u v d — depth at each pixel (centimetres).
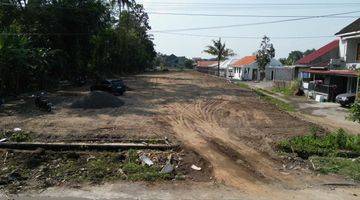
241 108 2852
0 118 2123
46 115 2256
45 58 3709
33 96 3098
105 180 1249
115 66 6712
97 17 4891
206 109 2728
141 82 5141
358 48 3678
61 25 4397
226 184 1245
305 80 4238
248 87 5047
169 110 2609
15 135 1712
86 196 1124
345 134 1845
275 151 1619
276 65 7431
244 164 1442
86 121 2091
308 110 2941
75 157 1432
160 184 1229
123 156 1460
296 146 1652
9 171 1299
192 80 5956
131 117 2269
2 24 4000
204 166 1398
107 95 2697
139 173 1305
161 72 8975
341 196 1163
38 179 1248
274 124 2220
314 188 1225
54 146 1559
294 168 1416
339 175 1345
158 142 1686
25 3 4128
